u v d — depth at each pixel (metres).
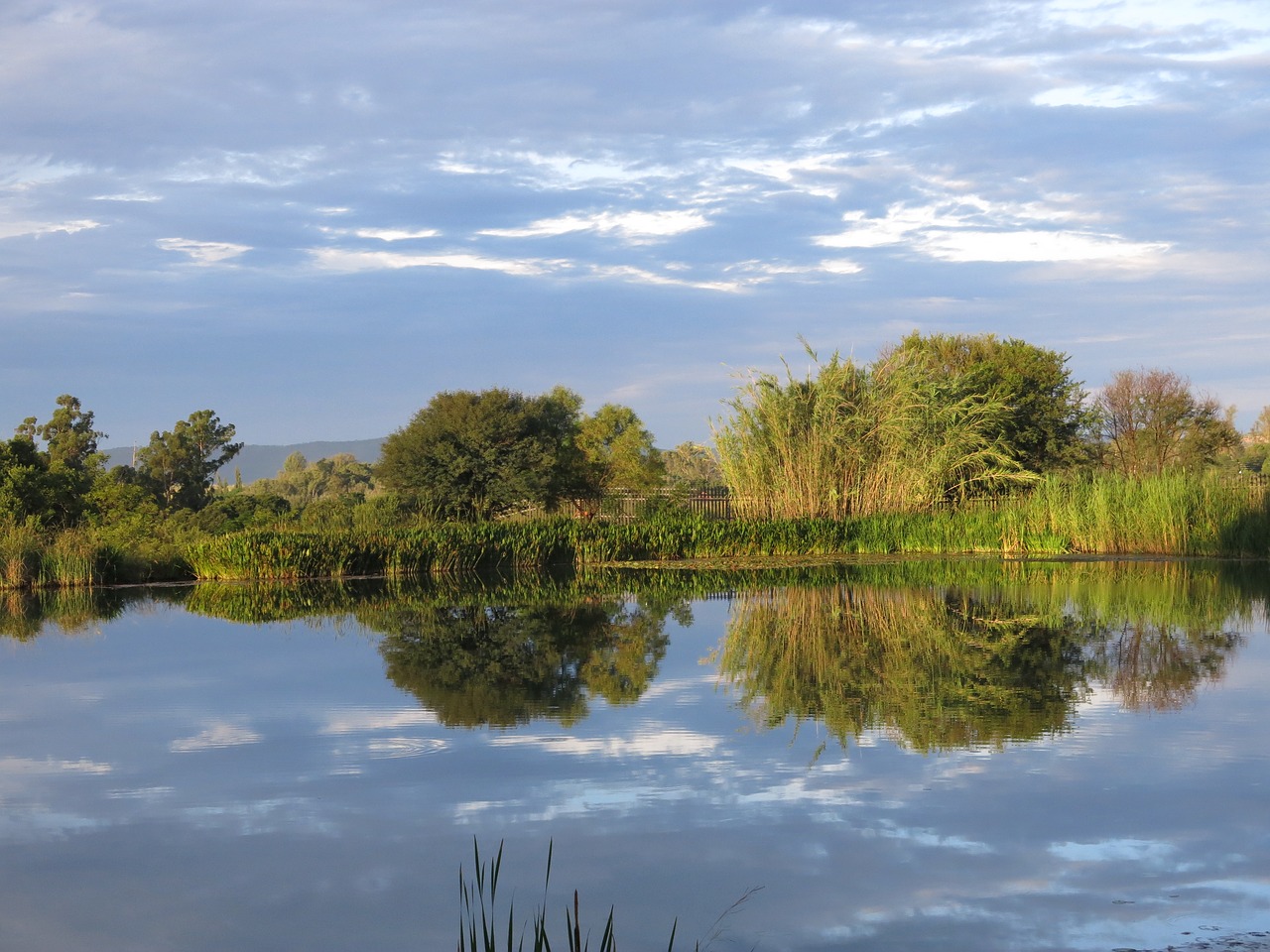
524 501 37.38
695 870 5.87
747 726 9.15
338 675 12.05
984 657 12.48
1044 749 8.24
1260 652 12.70
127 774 8.00
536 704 10.25
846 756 8.12
